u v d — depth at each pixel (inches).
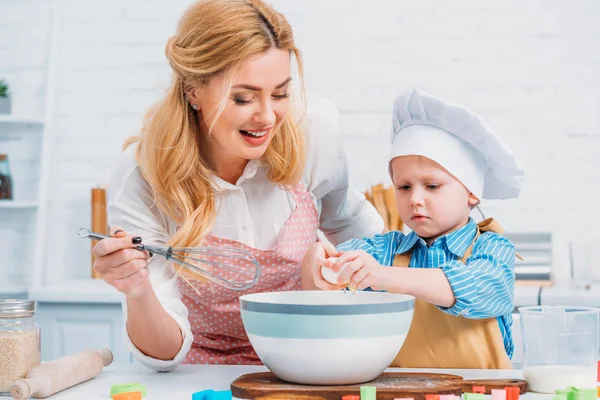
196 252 50.3
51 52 121.6
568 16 114.9
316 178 62.2
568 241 114.2
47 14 124.6
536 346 43.4
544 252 102.7
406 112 56.5
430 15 117.0
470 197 57.6
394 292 49.7
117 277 45.6
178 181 54.9
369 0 118.0
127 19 122.7
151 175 54.9
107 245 44.8
